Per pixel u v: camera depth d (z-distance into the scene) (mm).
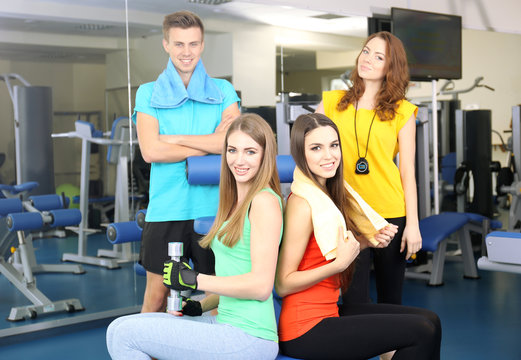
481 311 4191
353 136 2559
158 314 1902
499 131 6090
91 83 3986
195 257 2637
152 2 4188
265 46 4641
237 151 1833
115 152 4109
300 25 4840
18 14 3707
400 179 2580
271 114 4711
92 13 3957
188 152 2547
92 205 4016
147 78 4223
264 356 1793
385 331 1799
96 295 4039
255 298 1772
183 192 2578
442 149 5738
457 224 4914
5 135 3678
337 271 1819
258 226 1777
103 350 3500
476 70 6027
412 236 2527
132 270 4191
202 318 1927
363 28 5266
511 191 5812
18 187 3723
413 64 5285
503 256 2115
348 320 1837
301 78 4879
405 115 2551
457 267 5672
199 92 2619
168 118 2621
